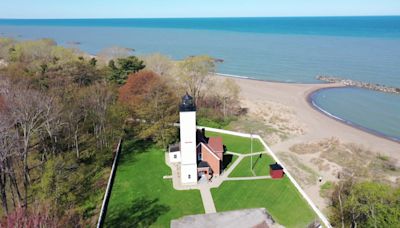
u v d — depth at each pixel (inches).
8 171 1418.6
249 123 3038.9
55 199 1461.6
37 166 1792.6
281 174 1940.2
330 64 5679.1
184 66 3225.9
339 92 4111.7
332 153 2368.4
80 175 1790.1
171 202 1692.9
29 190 1610.5
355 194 1457.9
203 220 1371.8
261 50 7372.1
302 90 4185.5
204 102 3238.2
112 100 2440.9
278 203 1683.1
